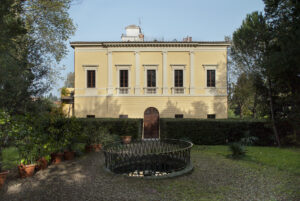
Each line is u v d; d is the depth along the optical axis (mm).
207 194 4977
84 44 18750
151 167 7340
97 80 18953
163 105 18516
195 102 18531
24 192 5219
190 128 12633
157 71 18766
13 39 6859
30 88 9180
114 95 18656
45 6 12547
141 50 18750
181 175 6348
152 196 4859
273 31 10391
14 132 6266
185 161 7301
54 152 8336
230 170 6941
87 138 10789
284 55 8812
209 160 8383
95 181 5957
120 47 18828
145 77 18734
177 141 9766
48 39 13820
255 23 11836
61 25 14258
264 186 5473
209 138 12422
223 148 11180
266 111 12141
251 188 5348
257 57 12742
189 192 5098
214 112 18516
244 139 11984
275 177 6168
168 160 7758
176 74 18875
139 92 18656
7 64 6316
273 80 11359
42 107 9938
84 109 18875
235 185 5574
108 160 7672
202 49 18734
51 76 13211
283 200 4613
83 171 7004
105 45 18797
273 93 11906
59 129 8336
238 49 16609
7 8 5711
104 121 14016
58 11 13477
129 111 18594
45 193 5137
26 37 9062
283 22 9805
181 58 18750
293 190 5145
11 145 6848
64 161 8484
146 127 18422
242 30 13695
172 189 5289
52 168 7418
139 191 5156
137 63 18750
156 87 18578
